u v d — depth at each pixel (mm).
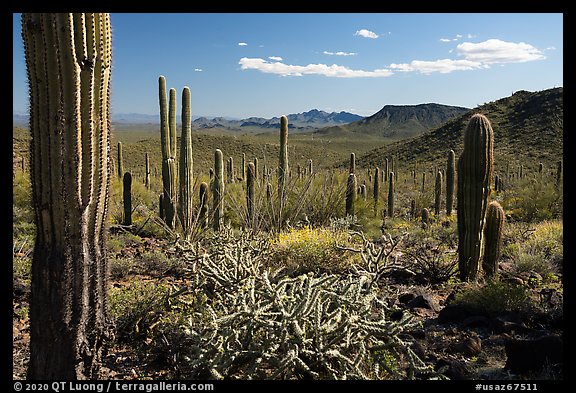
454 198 25156
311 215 11625
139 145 64125
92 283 3541
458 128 77500
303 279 3900
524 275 7410
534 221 15602
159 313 4867
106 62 3504
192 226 9352
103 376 3932
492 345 4719
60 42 3193
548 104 69062
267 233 9305
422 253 8547
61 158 3293
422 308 6035
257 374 3531
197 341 3658
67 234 3383
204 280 4738
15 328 5082
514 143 63812
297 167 12875
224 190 11750
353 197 12477
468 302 5559
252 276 4527
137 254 9008
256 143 66812
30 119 3340
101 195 3574
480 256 7156
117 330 4641
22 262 7273
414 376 3777
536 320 5273
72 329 3422
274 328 3504
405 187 36625
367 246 5965
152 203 16781
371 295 3986
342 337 3498
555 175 23125
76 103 3289
